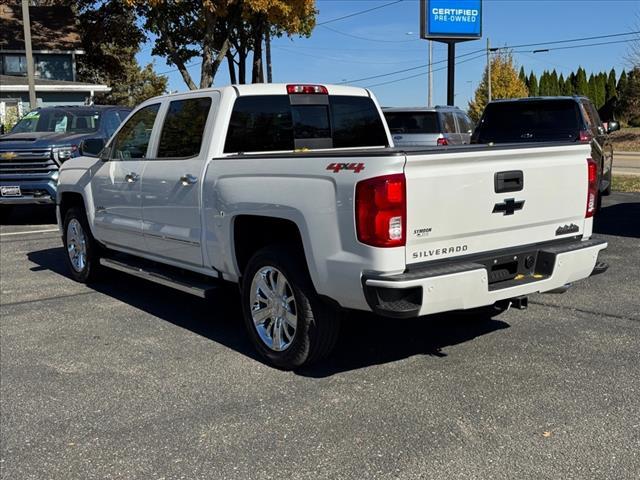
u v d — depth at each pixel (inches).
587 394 168.1
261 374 188.1
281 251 185.3
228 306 262.1
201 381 184.1
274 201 181.6
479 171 170.4
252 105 221.3
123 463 141.2
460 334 218.1
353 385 178.1
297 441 147.9
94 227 282.2
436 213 163.2
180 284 224.5
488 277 174.9
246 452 143.9
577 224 199.3
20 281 309.1
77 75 1355.8
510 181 177.5
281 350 189.2
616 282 281.6
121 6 1150.3
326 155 168.4
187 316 248.7
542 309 245.0
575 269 189.8
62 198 311.1
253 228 203.5
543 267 185.0
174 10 1024.2
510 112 426.9
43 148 454.0
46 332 231.6
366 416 159.0
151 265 259.4
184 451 145.3
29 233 449.7
